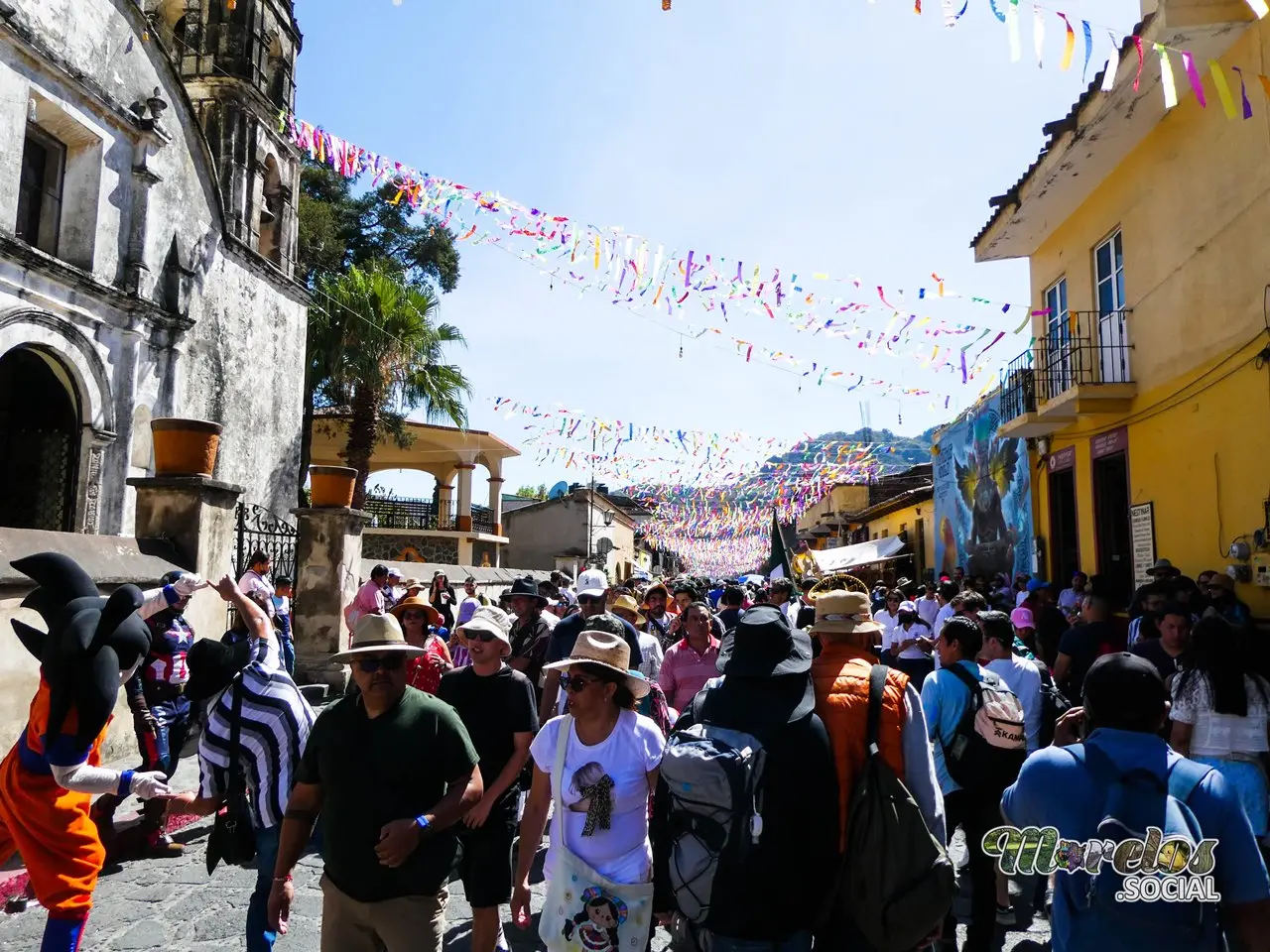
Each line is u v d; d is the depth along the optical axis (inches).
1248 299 341.7
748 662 106.0
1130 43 356.8
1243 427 345.7
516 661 241.6
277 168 775.1
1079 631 281.4
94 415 519.8
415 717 120.2
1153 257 417.7
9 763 145.1
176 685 242.5
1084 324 491.8
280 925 119.7
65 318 496.4
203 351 639.8
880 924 97.3
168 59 594.2
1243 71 338.3
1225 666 168.7
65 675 140.6
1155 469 418.3
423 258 1200.2
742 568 1470.2
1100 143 429.7
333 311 898.7
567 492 1683.1
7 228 454.9
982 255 583.5
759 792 97.7
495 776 153.9
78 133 520.4
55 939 139.6
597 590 265.4
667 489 1010.1
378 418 946.7
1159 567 345.7
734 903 96.7
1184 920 88.0
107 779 141.6
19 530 275.9
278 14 764.0
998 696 163.2
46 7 484.4
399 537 1131.3
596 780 121.3
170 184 600.4
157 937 173.3
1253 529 339.0
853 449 793.6
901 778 105.0
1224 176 357.7
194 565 346.3
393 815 115.8
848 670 111.7
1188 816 89.5
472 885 151.6
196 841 235.1
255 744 151.5
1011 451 615.2
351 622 472.4
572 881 118.5
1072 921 93.1
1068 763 96.3
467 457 1175.6
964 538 738.2
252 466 705.6
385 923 114.3
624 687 129.0
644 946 117.5
